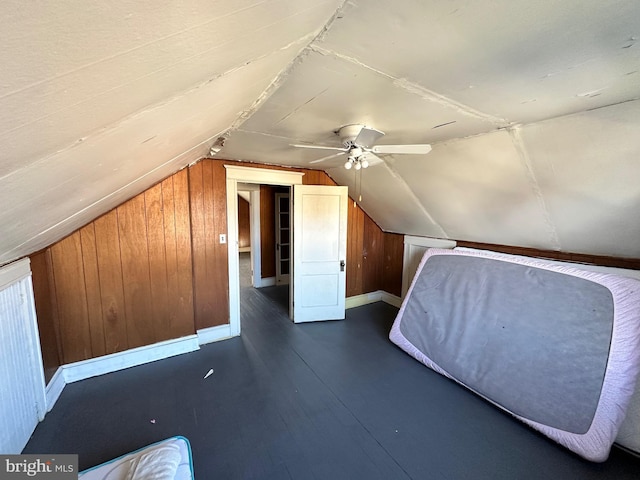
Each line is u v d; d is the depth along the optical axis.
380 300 4.90
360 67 1.18
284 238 5.88
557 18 0.85
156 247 2.87
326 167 3.68
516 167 2.07
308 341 3.38
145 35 0.44
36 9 0.26
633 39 0.94
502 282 2.55
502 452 1.85
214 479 1.63
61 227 1.80
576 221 2.15
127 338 2.77
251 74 1.05
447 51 1.05
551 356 2.05
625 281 1.94
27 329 1.92
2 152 0.50
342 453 1.83
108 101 0.59
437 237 3.82
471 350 2.51
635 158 1.54
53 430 1.96
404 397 2.39
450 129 1.93
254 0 0.52
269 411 2.19
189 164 2.89
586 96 1.35
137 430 1.98
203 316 3.25
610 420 1.73
